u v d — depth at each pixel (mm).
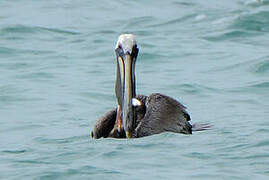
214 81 17969
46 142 12758
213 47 22078
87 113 15383
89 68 19609
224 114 14820
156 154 11289
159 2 29984
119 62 13227
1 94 16719
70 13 27625
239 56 20578
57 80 18219
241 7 28016
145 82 18016
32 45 22328
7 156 11594
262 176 9930
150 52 21250
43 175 10234
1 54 21094
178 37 23547
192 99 16406
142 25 25797
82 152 11625
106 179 9977
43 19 26266
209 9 28109
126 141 12430
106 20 26641
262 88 17125
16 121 14641
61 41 23094
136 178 9969
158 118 12773
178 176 10023
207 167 10453
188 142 12078
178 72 19047
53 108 15688
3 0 29234
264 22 25094
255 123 13625
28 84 17719
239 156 10969
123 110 12688
